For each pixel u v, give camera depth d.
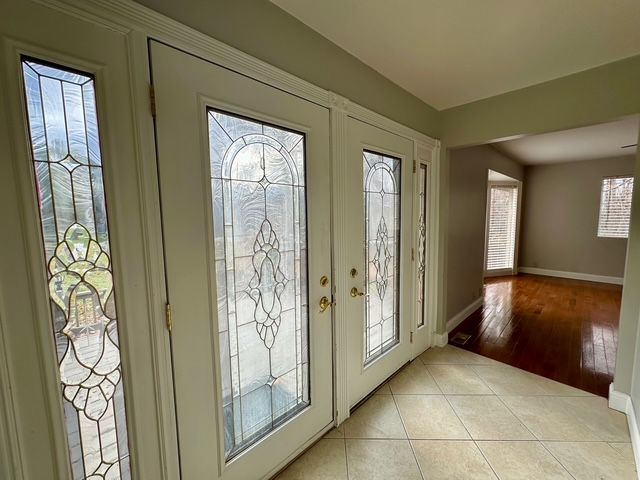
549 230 5.61
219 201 1.11
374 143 1.82
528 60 1.67
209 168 1.06
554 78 1.90
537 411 1.81
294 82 1.31
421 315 2.59
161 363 0.97
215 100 1.05
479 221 3.66
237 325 1.20
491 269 5.71
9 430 0.73
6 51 0.68
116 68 0.83
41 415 0.78
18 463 0.75
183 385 1.03
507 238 5.78
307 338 1.50
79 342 0.83
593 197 5.12
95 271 0.84
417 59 1.67
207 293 1.08
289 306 1.40
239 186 1.17
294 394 1.46
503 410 1.82
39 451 0.78
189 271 1.02
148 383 0.95
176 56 0.95
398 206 2.12
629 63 1.64
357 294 1.77
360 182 1.73
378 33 1.42
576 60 1.68
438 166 2.52
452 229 2.95
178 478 1.04
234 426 1.22
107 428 0.90
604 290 4.58
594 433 1.61
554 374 2.24
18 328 0.73
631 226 1.71
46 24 0.73
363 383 1.90
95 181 0.83
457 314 3.23
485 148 3.70
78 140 0.80
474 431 1.64
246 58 1.13
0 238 0.70
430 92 2.12
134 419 0.93
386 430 1.66
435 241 2.60
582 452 1.49
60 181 0.78
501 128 2.16
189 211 1.01
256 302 1.26
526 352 2.60
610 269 5.02
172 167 0.96
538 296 4.32
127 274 0.89
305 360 1.50
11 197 0.71
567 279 5.34
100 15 0.80
